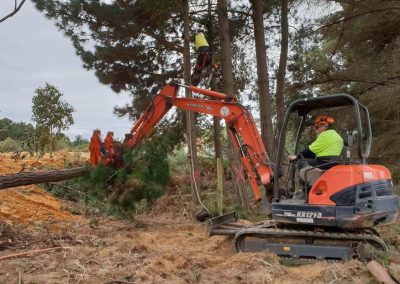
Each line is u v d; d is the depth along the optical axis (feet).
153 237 29.68
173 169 55.31
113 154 29.99
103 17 44.62
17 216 32.60
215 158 57.31
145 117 30.55
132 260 23.98
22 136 63.57
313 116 33.24
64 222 33.76
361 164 23.95
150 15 46.09
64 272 21.75
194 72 33.12
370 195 23.41
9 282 20.34
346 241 24.17
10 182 27.07
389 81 48.24
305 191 24.89
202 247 27.58
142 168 29.14
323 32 48.98
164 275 22.16
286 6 55.31
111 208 30.40
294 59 60.54
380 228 30.66
